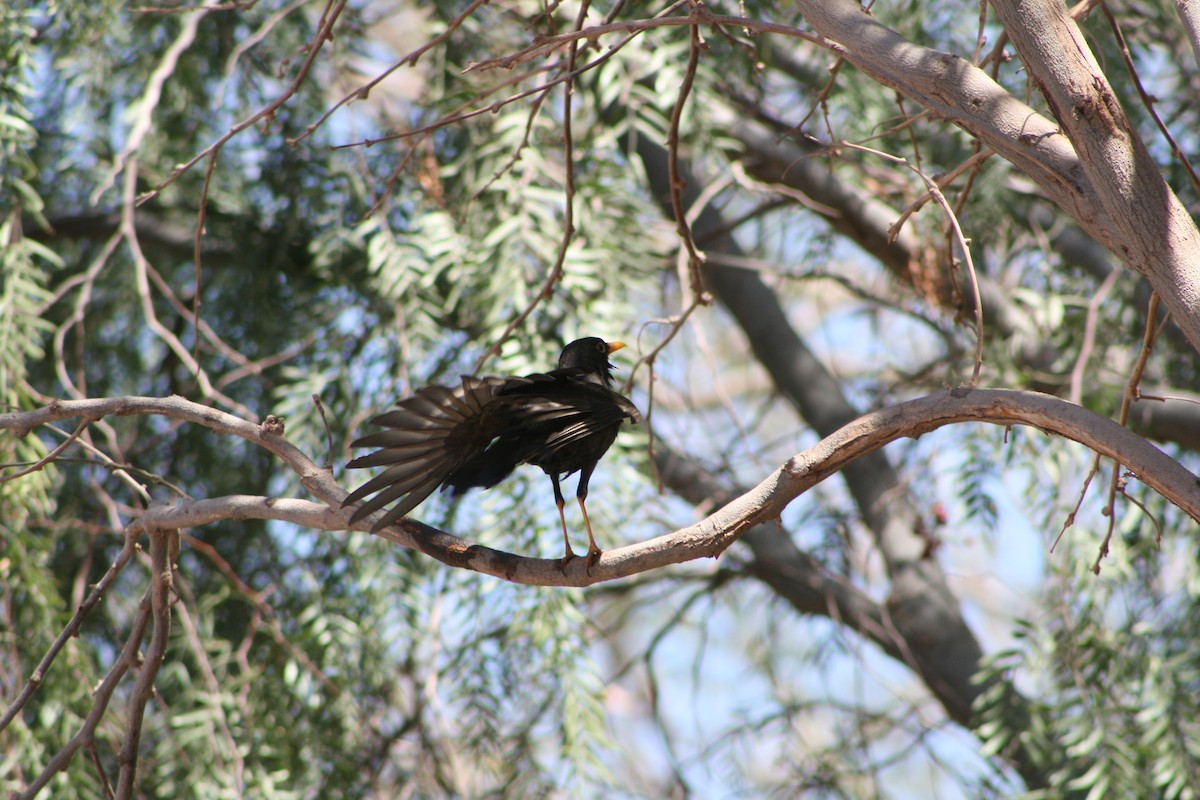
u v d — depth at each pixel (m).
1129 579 10.76
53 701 9.55
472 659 10.69
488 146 10.95
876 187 13.42
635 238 11.50
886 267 14.88
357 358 11.26
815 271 14.88
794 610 15.68
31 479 9.55
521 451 5.95
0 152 10.16
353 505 6.03
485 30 11.92
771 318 16.62
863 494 15.28
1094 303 11.05
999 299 13.04
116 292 12.49
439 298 11.48
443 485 6.15
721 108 12.73
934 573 14.86
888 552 14.88
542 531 9.91
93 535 10.63
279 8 12.16
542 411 5.62
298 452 6.30
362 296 11.53
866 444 5.47
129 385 12.41
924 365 15.14
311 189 11.80
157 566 6.55
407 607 10.52
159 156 11.67
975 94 5.33
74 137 11.41
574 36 5.98
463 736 10.76
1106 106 4.97
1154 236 4.87
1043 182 5.20
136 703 6.55
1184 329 4.80
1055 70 5.02
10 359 9.70
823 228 15.16
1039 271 12.82
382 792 11.30
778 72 14.91
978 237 12.09
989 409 5.27
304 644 10.53
